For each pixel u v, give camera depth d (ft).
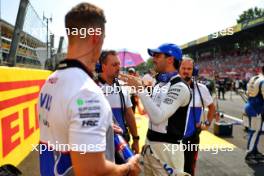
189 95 8.11
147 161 8.63
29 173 13.34
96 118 3.59
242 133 25.17
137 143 10.53
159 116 7.64
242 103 54.80
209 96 12.62
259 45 117.60
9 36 24.95
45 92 4.17
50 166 4.04
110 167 3.78
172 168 8.36
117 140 4.73
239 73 109.09
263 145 20.48
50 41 24.09
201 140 22.33
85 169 3.52
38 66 24.14
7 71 13.16
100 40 4.20
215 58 142.10
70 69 3.88
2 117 12.39
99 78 9.97
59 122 3.76
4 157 12.50
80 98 3.60
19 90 15.05
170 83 8.12
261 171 15.49
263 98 16.67
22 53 20.02
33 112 18.04
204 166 16.17
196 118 11.27
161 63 8.32
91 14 4.06
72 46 4.11
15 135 14.17
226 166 16.24
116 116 9.89
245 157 17.46
